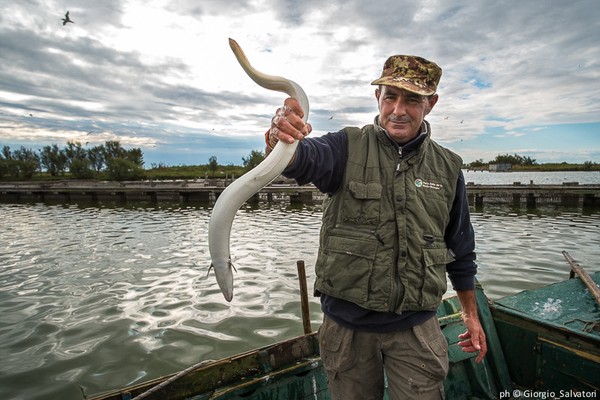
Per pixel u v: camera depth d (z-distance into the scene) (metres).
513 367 4.21
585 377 3.57
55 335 6.72
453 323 4.12
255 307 7.82
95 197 35.50
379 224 1.89
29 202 34.53
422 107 1.91
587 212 22.33
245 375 3.43
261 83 2.01
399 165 1.93
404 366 1.93
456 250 2.31
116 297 8.49
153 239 15.02
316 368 3.58
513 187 26.44
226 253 2.09
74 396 5.08
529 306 4.56
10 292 8.91
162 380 3.19
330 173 1.95
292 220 20.05
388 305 1.86
